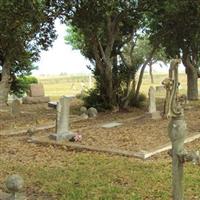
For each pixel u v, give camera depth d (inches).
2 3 754.8
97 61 978.7
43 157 515.8
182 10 909.8
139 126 732.7
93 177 418.9
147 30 1039.0
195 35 995.9
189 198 354.3
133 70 1015.6
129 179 409.4
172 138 255.4
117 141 591.8
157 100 1331.2
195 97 1264.8
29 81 1457.9
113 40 960.9
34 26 861.8
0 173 442.6
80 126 754.2
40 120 847.1
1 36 847.7
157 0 906.7
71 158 504.7
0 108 1017.5
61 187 388.2
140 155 499.8
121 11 926.4
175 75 254.5
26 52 980.6
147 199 353.1
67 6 875.4
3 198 341.7
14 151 552.1
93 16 872.3
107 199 352.8
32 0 768.3
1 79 1080.8
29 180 413.7
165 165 461.7
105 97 988.6
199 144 570.6
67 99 614.5
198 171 431.8
